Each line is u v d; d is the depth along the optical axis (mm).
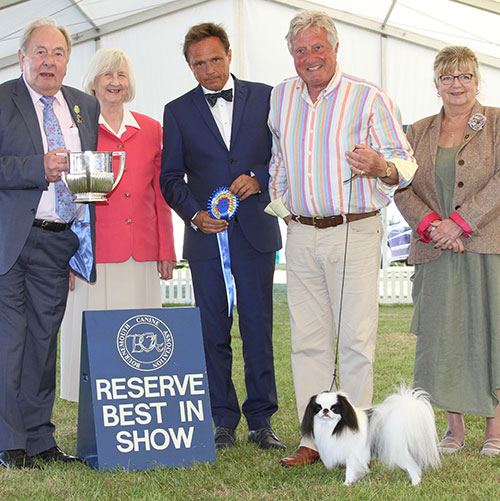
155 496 2965
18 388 3600
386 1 10633
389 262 14000
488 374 3773
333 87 3504
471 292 3805
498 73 11297
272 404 4055
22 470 3359
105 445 3383
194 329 3709
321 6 11664
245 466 3496
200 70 3922
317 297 3744
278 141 3811
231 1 11789
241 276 3998
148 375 3564
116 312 3605
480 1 9617
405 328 9555
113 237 4102
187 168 4117
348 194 3535
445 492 3029
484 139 3801
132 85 4203
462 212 3713
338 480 3236
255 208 4008
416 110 11867
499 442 3773
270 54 11961
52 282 3727
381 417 3172
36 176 3375
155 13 11609
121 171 3480
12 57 11070
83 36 11648
